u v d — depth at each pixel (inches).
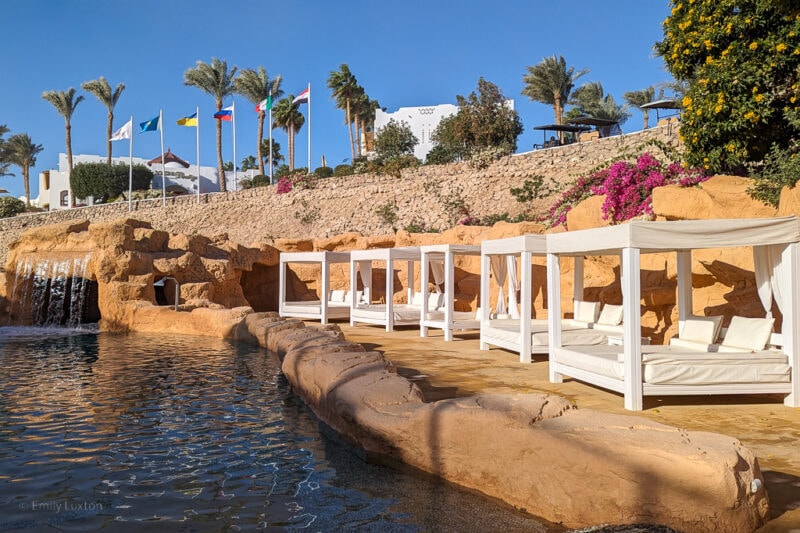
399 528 143.4
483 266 475.8
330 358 279.9
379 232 1208.2
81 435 231.5
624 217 574.2
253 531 143.5
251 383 342.3
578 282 447.5
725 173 499.8
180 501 163.5
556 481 144.5
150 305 689.6
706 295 431.8
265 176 1850.4
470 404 177.9
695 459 129.0
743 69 430.6
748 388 254.1
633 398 251.4
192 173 2492.6
